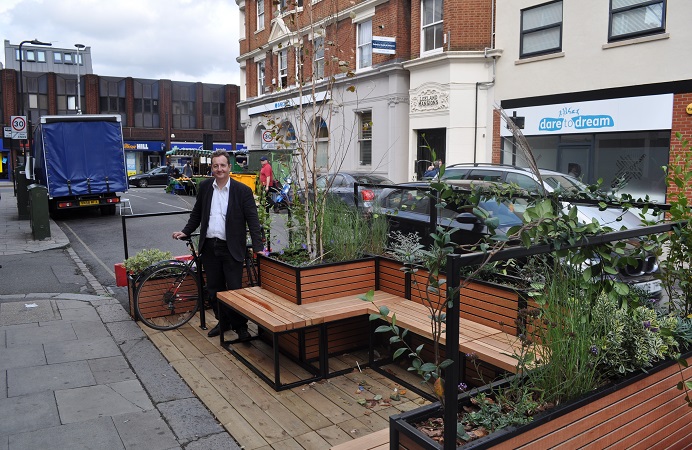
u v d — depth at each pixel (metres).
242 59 33.19
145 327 5.97
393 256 5.45
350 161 23.19
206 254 5.57
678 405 3.02
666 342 2.99
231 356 5.14
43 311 6.52
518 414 2.36
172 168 34.78
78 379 4.57
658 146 13.58
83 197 17.89
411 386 4.42
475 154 17.97
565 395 2.57
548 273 3.17
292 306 4.83
